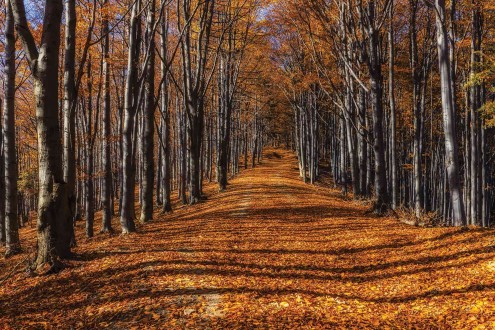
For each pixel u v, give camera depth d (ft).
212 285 23.36
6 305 21.85
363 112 70.74
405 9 70.90
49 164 28.07
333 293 23.32
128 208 45.27
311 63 93.04
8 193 41.45
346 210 58.65
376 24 53.42
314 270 28.32
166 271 26.30
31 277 26.63
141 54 70.49
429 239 33.37
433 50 77.30
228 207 63.87
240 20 94.53
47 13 27.25
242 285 23.65
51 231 28.30
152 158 57.72
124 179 45.24
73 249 35.09
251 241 37.65
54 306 21.24
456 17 67.72
